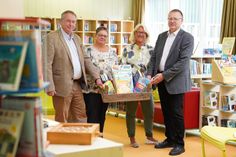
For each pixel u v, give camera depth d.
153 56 4.87
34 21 1.79
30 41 1.64
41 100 1.89
